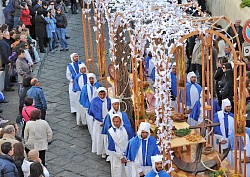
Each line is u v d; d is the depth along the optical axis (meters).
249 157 12.78
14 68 18.17
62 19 22.61
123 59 14.42
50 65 21.34
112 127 13.12
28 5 22.09
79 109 16.12
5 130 11.89
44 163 13.42
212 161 12.63
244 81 11.80
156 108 12.11
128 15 13.14
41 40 22.03
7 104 17.45
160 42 12.30
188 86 15.21
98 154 14.49
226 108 13.48
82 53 22.61
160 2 13.06
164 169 12.15
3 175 10.75
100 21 16.47
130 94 14.55
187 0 18.31
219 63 15.94
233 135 12.67
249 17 19.66
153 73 16.53
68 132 15.97
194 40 18.89
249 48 15.44
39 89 14.99
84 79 16.44
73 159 14.47
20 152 11.26
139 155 12.24
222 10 21.86
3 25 18.20
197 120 14.62
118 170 13.25
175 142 12.70
